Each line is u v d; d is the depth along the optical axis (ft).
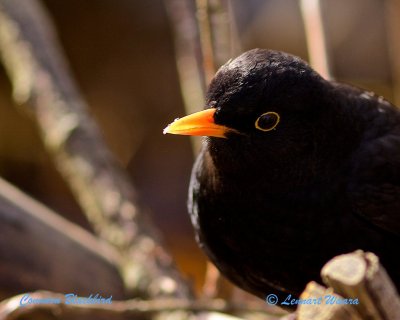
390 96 58.23
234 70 26.55
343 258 21.01
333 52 58.49
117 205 38.73
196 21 37.55
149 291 36.45
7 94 60.44
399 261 28.58
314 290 21.03
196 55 37.27
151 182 61.72
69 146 40.01
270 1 57.88
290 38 59.11
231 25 36.22
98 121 62.23
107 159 39.99
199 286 56.70
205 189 29.01
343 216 28.02
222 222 29.01
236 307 33.12
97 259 36.60
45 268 35.06
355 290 20.61
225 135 26.91
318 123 27.04
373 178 28.14
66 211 59.98
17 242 34.55
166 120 62.39
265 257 28.96
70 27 63.36
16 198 35.29
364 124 28.86
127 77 63.10
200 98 37.01
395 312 20.75
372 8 57.93
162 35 63.41
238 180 27.89
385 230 28.37
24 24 42.24
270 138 26.81
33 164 60.70
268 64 26.48
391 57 52.95
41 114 40.98
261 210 28.12
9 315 30.96
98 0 63.52
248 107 26.35
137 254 37.37
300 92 26.48
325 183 27.76
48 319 32.19
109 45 63.52
